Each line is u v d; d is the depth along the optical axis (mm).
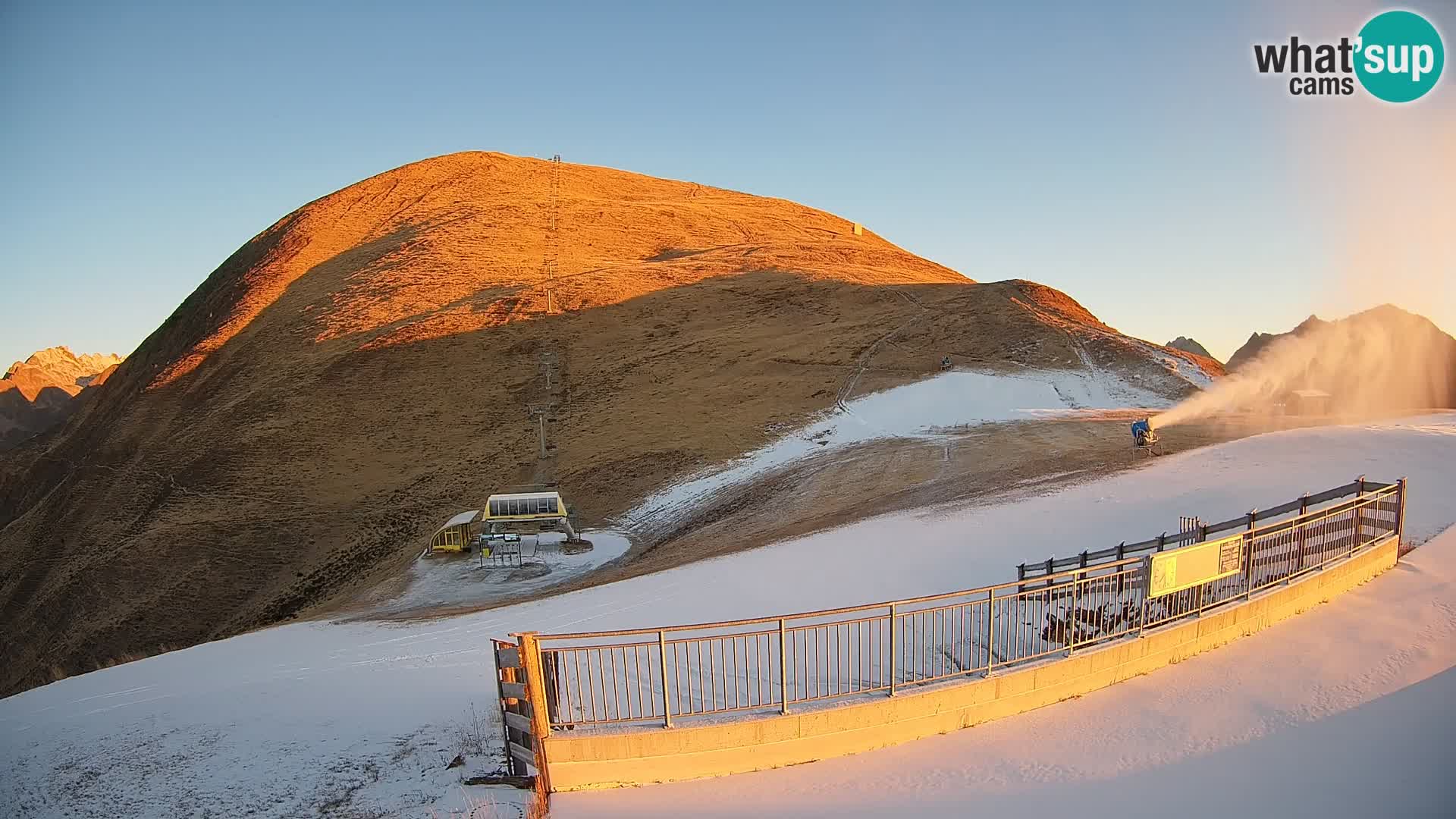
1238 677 9305
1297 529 11500
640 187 158750
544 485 50719
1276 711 8320
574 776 7523
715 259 107125
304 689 14031
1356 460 21906
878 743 8203
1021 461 31422
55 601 47781
